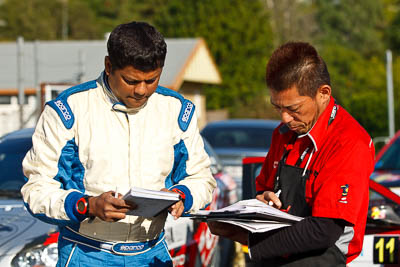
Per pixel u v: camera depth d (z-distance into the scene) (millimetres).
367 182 2938
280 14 57531
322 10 73750
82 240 3166
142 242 3215
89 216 2945
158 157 3178
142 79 2928
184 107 3303
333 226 2869
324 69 2963
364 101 30984
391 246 4918
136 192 2709
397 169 7750
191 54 27703
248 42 42750
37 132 3121
